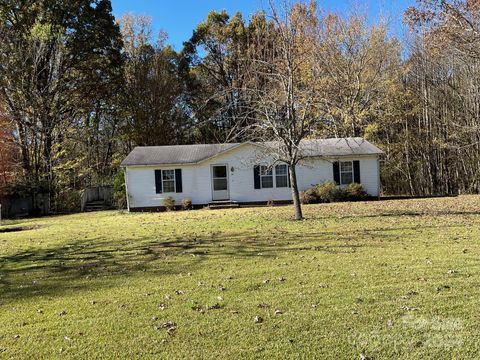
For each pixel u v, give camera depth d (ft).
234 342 13.73
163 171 70.79
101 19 91.50
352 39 87.10
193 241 33.99
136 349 13.57
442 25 52.29
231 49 111.96
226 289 19.67
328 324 14.80
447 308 15.75
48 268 26.78
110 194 94.73
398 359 12.19
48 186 82.02
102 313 17.24
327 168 72.08
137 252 30.50
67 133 96.68
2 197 77.87
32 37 81.30
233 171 71.10
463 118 84.74
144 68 110.73
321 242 30.58
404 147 95.81
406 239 30.30
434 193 95.71
